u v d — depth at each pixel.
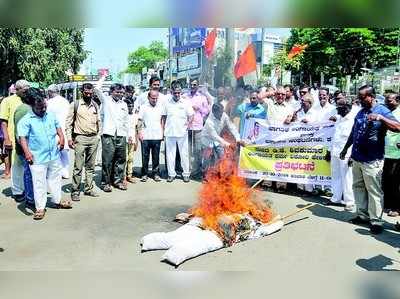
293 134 7.93
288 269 4.81
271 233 5.97
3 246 5.48
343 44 25.34
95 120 7.85
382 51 24.58
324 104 8.18
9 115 7.87
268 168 8.19
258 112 8.84
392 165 6.90
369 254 5.26
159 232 6.01
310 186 8.28
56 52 34.75
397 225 6.18
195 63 22.97
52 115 6.85
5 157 9.89
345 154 6.73
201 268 4.82
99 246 5.50
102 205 7.48
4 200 7.81
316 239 5.78
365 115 6.08
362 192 6.38
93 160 8.04
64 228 6.21
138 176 10.17
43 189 6.68
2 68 28.62
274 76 26.30
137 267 4.84
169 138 9.37
